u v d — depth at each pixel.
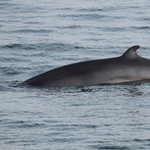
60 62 87.56
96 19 140.12
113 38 111.19
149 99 60.22
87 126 49.50
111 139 45.50
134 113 54.09
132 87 66.56
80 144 44.25
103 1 184.38
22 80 73.12
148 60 71.75
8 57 91.19
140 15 146.25
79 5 172.25
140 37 112.50
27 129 48.66
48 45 102.62
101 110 55.44
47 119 52.00
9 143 44.66
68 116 53.06
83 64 70.88
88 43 104.81
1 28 125.81
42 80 69.12
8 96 62.62
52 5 175.12
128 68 69.62
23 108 56.56
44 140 45.44
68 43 104.31
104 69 69.31
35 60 88.94
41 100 60.38
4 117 52.88
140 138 45.69
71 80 68.31
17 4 179.88
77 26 128.38
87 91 64.81
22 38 111.00
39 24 132.12
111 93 63.50
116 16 144.50
